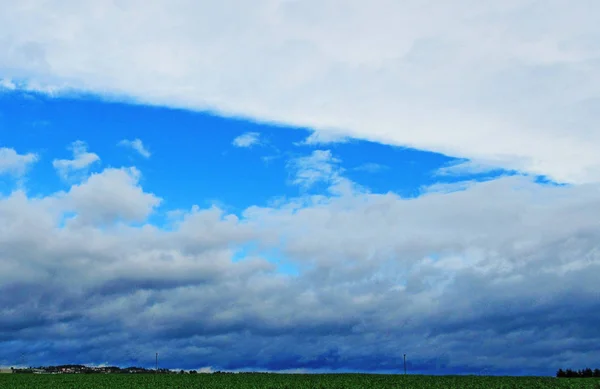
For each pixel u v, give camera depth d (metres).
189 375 105.12
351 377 94.94
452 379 84.44
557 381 74.81
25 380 87.12
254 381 81.12
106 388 70.31
